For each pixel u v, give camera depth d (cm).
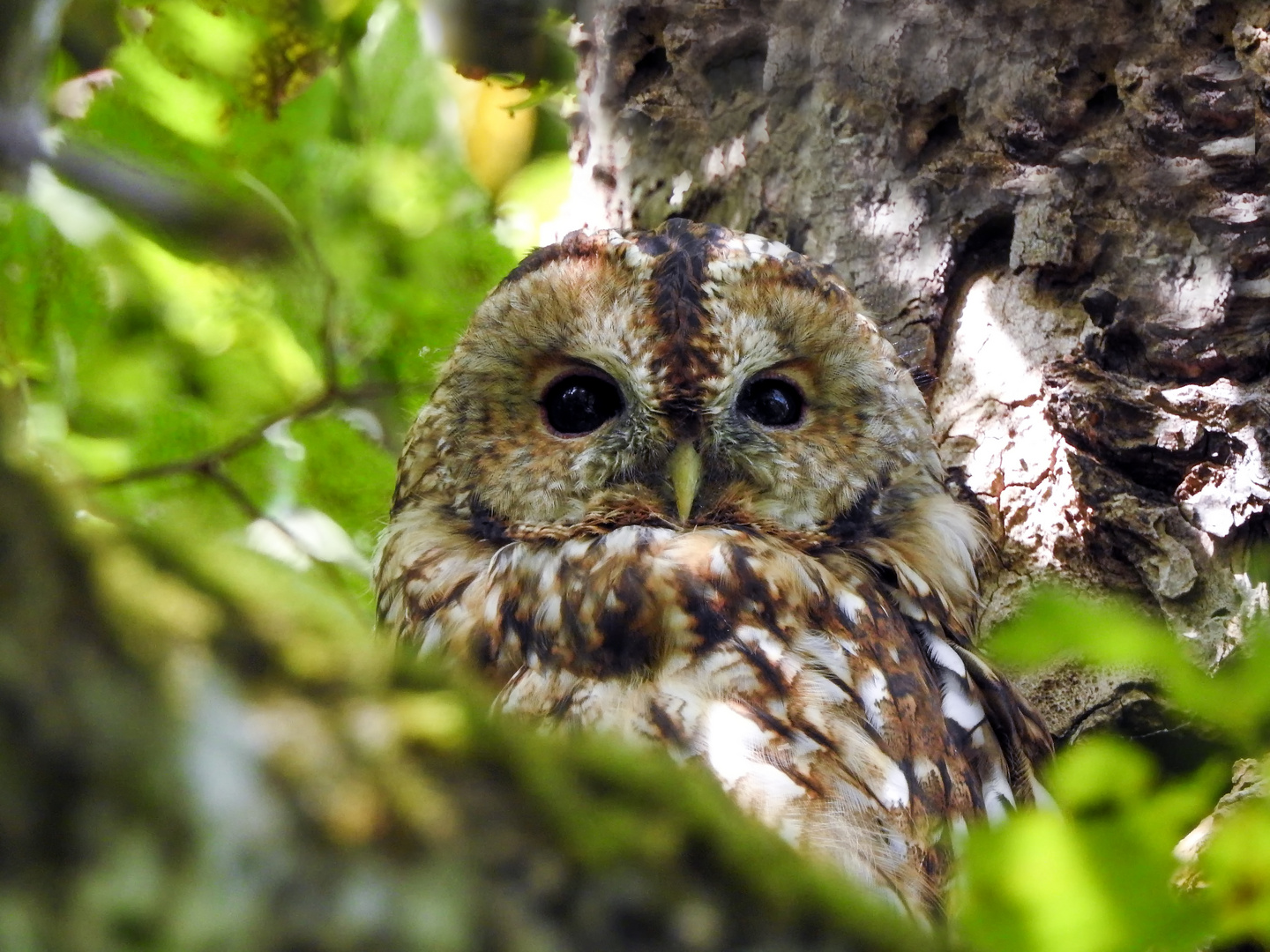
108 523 275
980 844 399
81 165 419
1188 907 398
